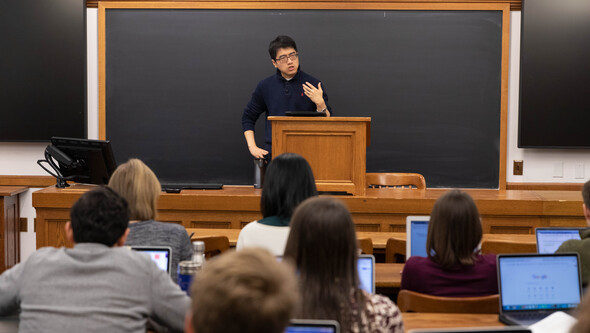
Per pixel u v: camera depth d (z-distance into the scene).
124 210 1.80
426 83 5.60
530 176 5.65
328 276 1.53
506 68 5.55
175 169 5.73
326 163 4.19
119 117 5.69
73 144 4.30
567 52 5.45
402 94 5.61
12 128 5.65
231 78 5.64
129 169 2.40
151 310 1.72
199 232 3.63
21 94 5.62
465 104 5.60
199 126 5.69
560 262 2.12
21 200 5.71
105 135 5.70
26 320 1.66
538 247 2.79
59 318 1.64
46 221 4.28
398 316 1.57
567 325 1.82
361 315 1.52
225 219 4.36
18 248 5.70
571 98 5.48
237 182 5.73
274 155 4.17
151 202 2.41
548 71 5.47
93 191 1.81
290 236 1.57
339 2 5.55
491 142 5.61
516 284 2.09
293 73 4.93
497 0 5.52
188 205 4.33
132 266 1.70
